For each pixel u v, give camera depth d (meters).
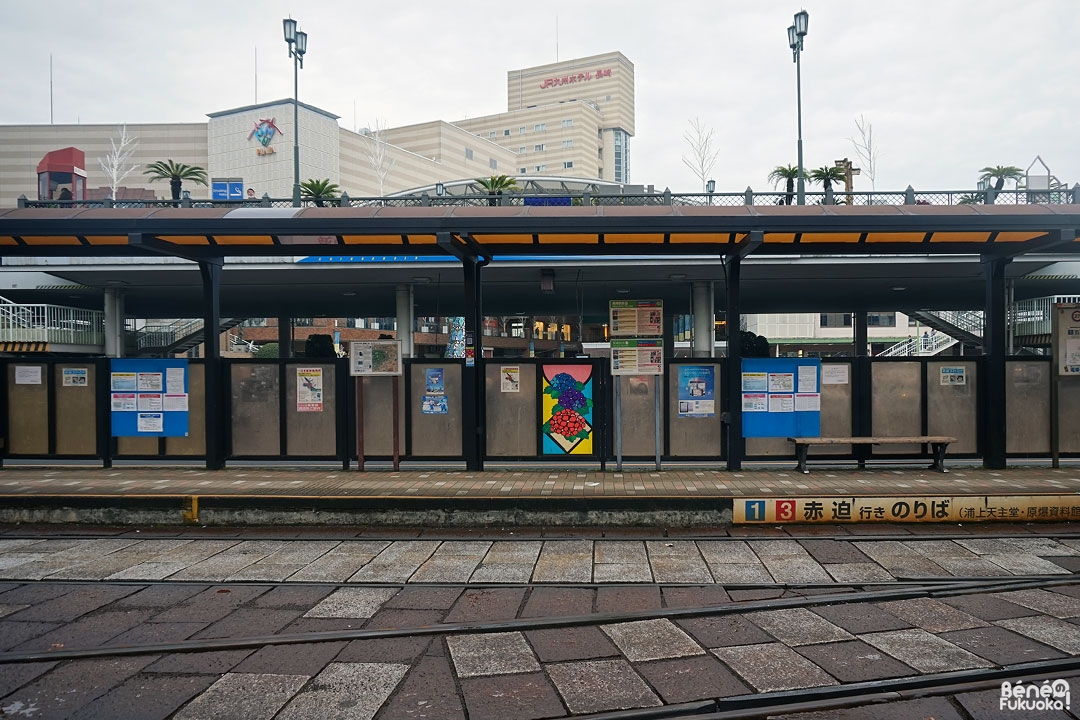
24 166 96.88
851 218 10.41
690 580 7.33
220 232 10.66
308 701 4.76
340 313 38.81
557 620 6.11
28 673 5.25
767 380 12.32
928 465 12.36
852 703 4.61
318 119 94.19
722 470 12.09
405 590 7.14
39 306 28.80
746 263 23.06
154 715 4.59
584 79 170.12
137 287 28.47
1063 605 6.43
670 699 4.72
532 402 12.43
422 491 10.32
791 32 25.92
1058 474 11.42
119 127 96.75
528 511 9.82
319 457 12.59
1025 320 27.48
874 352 57.12
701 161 54.97
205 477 11.67
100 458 12.79
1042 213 10.23
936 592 6.75
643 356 11.91
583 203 18.02
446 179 120.31
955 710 4.55
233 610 6.59
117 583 7.43
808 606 6.52
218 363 12.65
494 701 4.74
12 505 10.23
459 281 26.45
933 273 24.58
